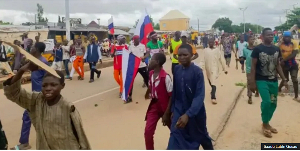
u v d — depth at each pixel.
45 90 2.83
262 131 5.79
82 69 12.55
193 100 3.59
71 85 11.19
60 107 2.87
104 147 5.03
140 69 8.62
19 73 2.90
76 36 26.62
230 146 5.05
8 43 2.58
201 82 3.63
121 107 7.77
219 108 7.39
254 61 5.50
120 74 8.83
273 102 5.61
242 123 6.33
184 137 3.68
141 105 7.95
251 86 5.57
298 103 7.84
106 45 23.52
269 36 5.43
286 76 8.31
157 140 5.35
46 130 2.88
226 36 18.09
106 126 6.20
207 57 8.00
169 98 4.24
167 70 15.02
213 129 5.84
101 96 9.15
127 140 5.37
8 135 5.84
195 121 3.68
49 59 13.11
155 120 4.33
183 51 3.68
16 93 2.95
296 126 6.02
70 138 2.89
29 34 17.80
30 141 5.48
